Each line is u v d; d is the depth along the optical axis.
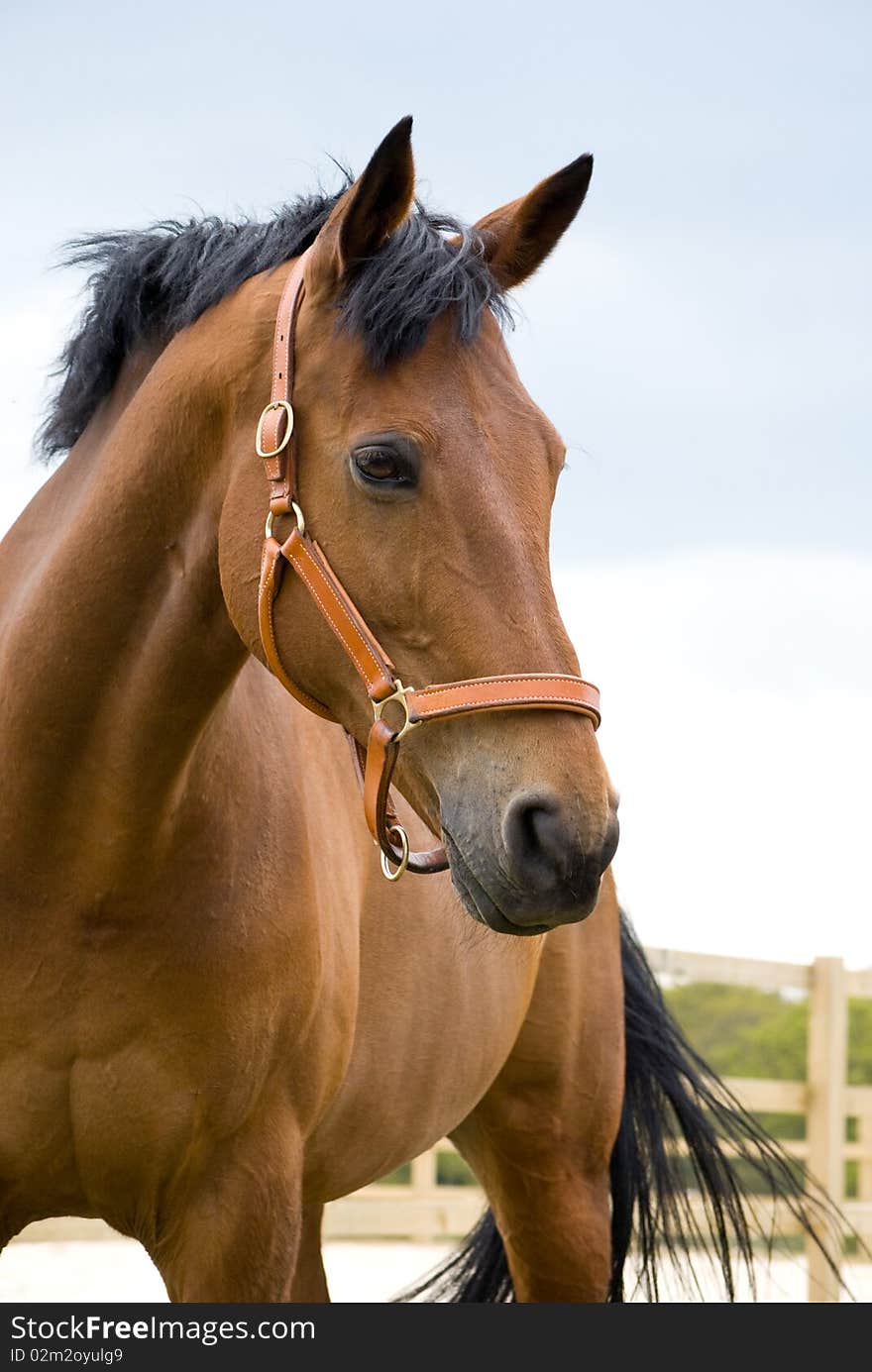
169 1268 2.64
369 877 3.10
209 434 2.41
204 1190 2.58
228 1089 2.53
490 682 2.10
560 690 2.10
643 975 4.43
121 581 2.43
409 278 2.18
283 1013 2.59
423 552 2.14
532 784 2.05
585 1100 4.00
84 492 2.55
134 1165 2.54
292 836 2.67
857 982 7.45
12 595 2.64
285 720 2.86
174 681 2.41
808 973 7.34
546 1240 3.94
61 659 2.43
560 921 2.07
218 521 2.39
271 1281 2.61
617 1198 4.22
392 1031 3.17
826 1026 7.29
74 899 2.43
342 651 2.24
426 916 3.29
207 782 2.51
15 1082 2.48
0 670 2.53
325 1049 2.74
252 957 2.53
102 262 2.74
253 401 2.34
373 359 2.18
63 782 2.43
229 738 2.60
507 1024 3.62
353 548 2.20
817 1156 7.24
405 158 2.20
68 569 2.46
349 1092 3.08
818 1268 7.07
